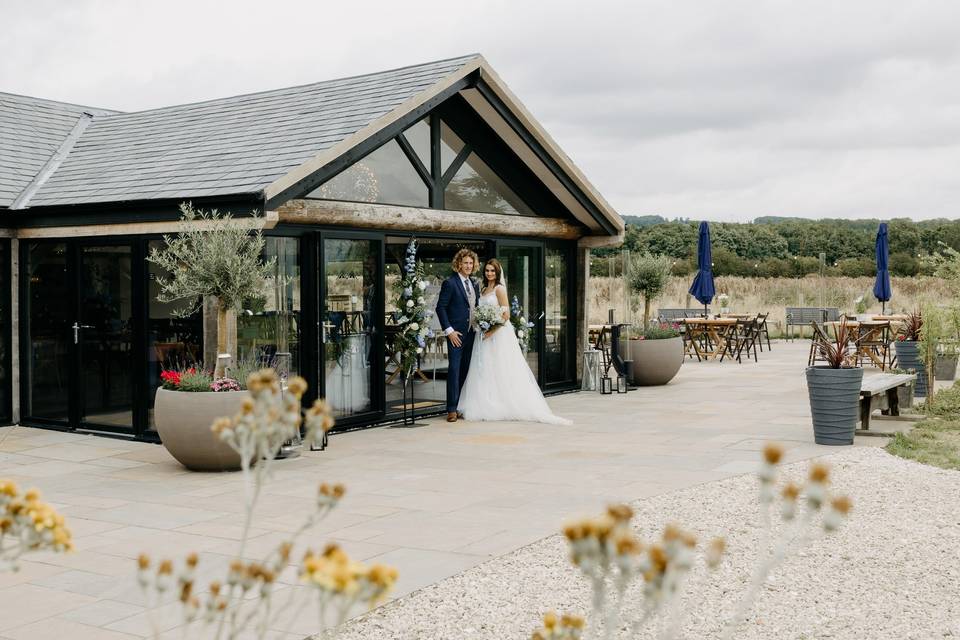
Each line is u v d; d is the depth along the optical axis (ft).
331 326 32.89
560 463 26.96
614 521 6.41
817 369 29.12
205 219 27.76
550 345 44.93
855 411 29.04
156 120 41.24
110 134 40.98
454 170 38.60
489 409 36.19
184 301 30.63
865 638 12.84
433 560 16.97
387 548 17.88
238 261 26.63
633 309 56.18
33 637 13.33
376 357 35.04
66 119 43.39
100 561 17.31
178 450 25.76
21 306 35.68
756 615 13.76
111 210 31.60
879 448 28.30
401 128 33.55
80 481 25.14
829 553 17.07
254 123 36.01
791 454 27.45
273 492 23.38
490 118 39.14
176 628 13.58
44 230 33.96
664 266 54.54
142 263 31.45
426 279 44.42
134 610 14.49
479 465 26.84
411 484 24.16
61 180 36.01
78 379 33.83
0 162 37.04
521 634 13.11
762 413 36.88
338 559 6.01
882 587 15.11
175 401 25.39
